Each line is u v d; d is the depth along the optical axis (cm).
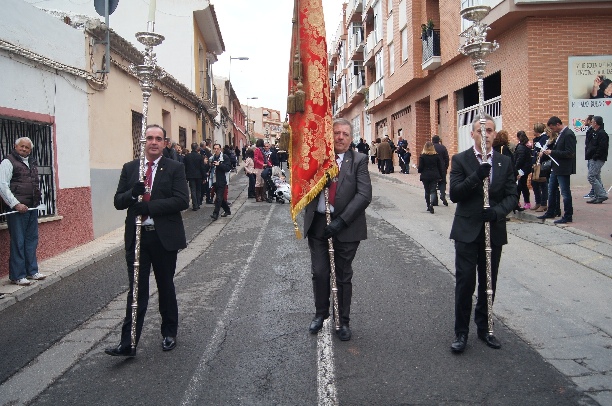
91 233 1073
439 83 2109
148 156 480
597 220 970
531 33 1336
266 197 1706
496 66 1544
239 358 459
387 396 381
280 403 375
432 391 388
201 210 1539
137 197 451
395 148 2623
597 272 707
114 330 548
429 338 495
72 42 988
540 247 855
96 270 830
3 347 505
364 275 729
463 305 460
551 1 1261
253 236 1077
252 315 574
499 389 389
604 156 1116
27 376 438
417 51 2217
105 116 1153
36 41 855
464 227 462
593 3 1272
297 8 513
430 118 2270
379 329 522
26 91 831
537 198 1109
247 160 1769
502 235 470
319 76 502
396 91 2620
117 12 2288
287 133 514
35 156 878
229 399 384
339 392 389
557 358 446
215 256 900
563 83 1337
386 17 2814
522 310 568
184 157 1525
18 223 711
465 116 1862
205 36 2708
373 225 1131
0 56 759
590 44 1333
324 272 512
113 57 1183
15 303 654
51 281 746
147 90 484
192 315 582
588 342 479
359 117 4275
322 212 509
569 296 611
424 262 793
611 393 381
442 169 1287
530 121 1342
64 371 445
